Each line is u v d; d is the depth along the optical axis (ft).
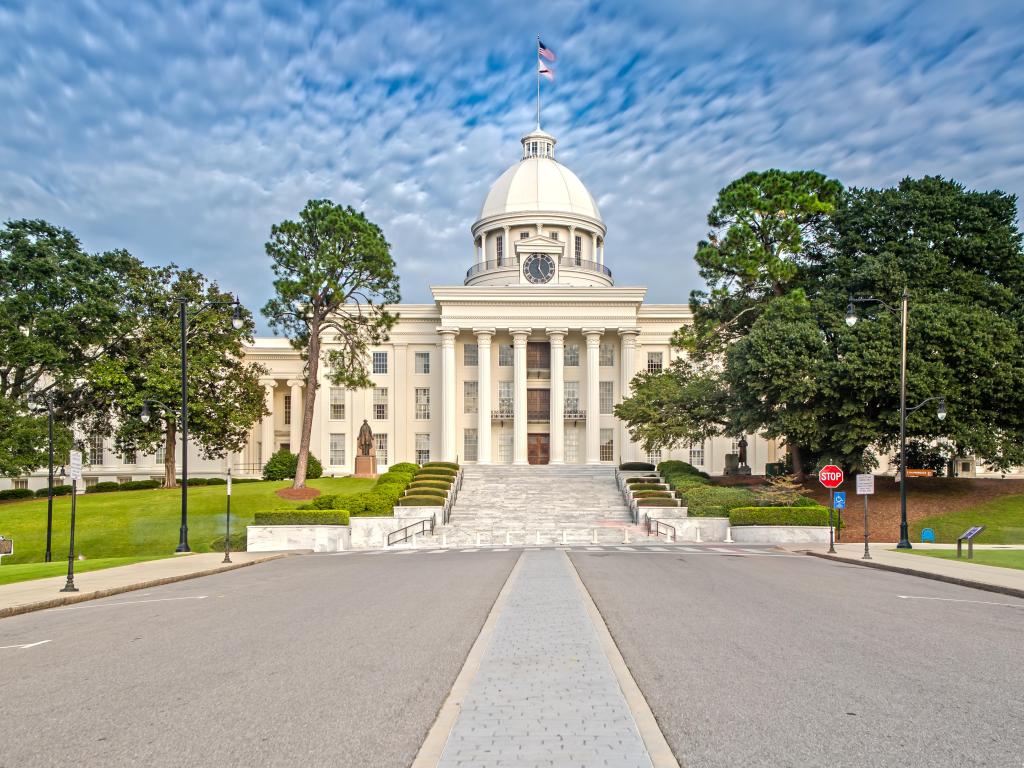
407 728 23.97
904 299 109.40
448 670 31.91
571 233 266.16
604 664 32.07
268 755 21.65
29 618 52.70
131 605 57.21
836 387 134.62
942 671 31.40
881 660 33.47
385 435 239.50
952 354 129.39
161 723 24.94
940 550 103.55
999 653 35.22
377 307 180.75
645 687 28.71
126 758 21.62
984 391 129.29
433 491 160.97
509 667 31.58
